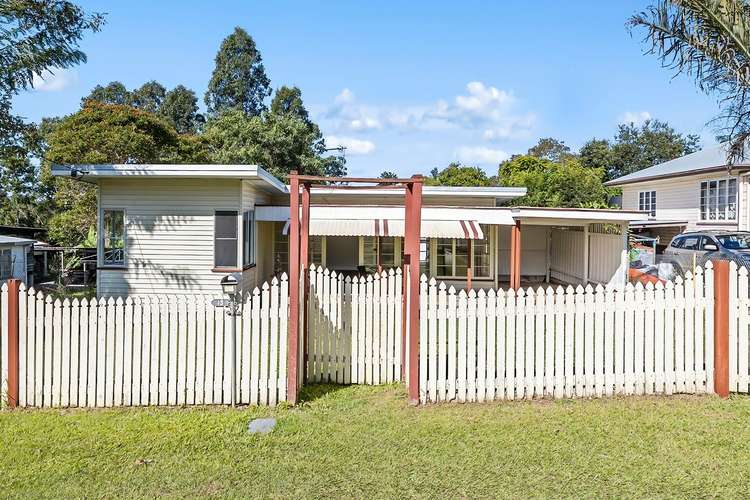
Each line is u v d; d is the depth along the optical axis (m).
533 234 25.77
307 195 8.54
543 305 7.37
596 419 6.55
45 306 7.16
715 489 4.78
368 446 5.80
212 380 7.26
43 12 13.96
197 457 5.52
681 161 30.19
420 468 5.24
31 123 16.33
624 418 6.58
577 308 7.39
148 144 29.70
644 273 18.45
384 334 8.44
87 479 5.04
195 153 35.25
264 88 53.03
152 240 16.55
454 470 5.19
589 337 7.43
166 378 7.23
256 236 19.23
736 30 8.44
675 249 20.64
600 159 57.06
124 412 6.96
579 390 7.42
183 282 16.58
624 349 7.48
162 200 16.52
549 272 25.62
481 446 5.76
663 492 4.74
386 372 8.45
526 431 6.18
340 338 8.41
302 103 52.56
